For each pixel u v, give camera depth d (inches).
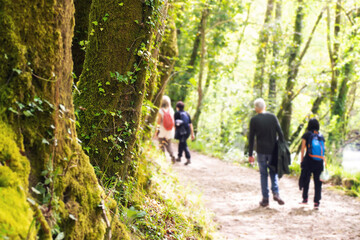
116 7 166.7
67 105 107.3
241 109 772.6
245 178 450.3
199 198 306.0
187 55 835.4
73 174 103.8
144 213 143.3
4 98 89.4
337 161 594.2
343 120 625.0
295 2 764.6
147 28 170.2
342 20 661.9
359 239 234.2
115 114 165.3
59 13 100.0
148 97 214.7
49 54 97.5
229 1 685.3
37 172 93.8
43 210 90.4
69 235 96.0
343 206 320.2
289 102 747.4
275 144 316.2
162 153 404.2
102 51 167.0
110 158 165.2
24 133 92.5
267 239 240.5
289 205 324.2
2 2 90.6
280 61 711.1
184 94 819.4
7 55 90.4
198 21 719.1
